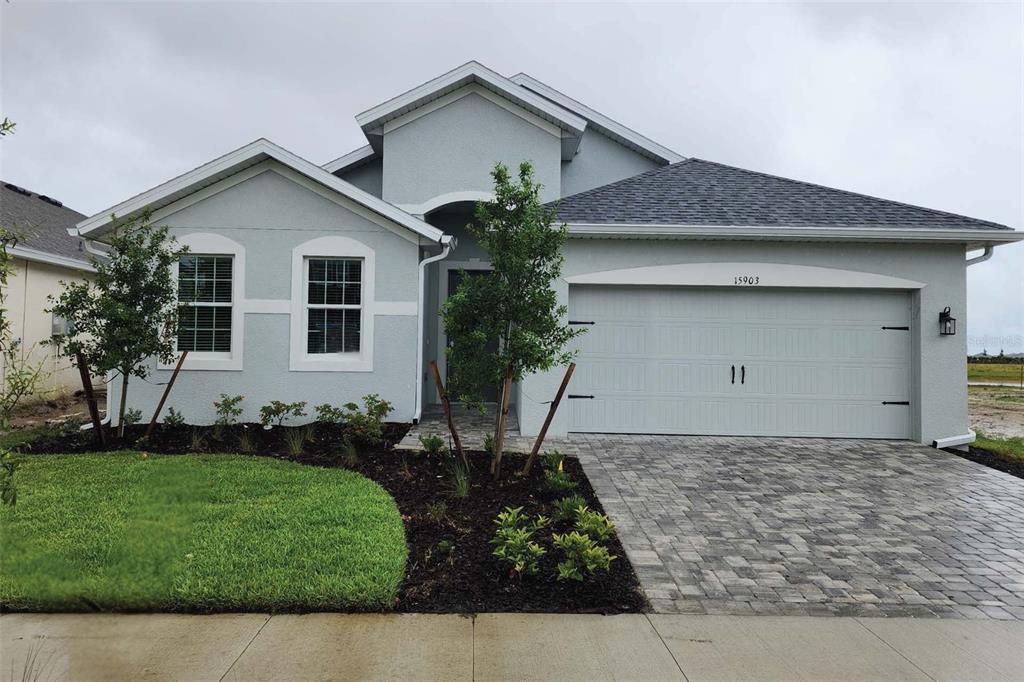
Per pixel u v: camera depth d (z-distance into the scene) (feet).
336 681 9.61
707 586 13.73
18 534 15.11
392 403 31.73
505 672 9.98
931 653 10.94
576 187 44.16
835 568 14.93
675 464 25.40
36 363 41.27
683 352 31.50
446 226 42.34
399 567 13.52
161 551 14.19
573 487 20.40
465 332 21.33
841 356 31.40
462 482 19.69
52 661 10.09
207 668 9.91
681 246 30.94
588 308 31.53
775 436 31.37
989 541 16.96
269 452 25.41
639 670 10.14
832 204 32.99
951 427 30.35
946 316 30.40
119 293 25.77
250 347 31.40
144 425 29.84
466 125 37.58
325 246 31.68
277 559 13.78
